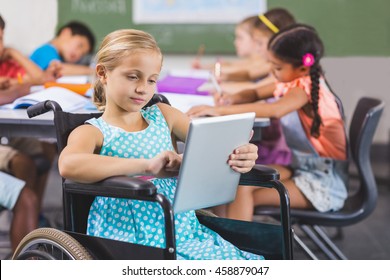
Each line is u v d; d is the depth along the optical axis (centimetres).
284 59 276
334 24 515
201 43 520
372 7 512
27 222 259
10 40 392
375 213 402
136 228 182
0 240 334
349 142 281
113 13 515
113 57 177
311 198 262
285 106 266
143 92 178
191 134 161
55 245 176
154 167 167
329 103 277
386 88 521
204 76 361
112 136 183
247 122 174
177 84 310
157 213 183
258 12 514
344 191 269
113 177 166
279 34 279
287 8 513
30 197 261
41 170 339
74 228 188
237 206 253
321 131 277
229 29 517
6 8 390
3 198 258
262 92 302
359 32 516
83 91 291
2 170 303
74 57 406
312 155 278
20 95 281
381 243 344
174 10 516
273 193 258
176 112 200
